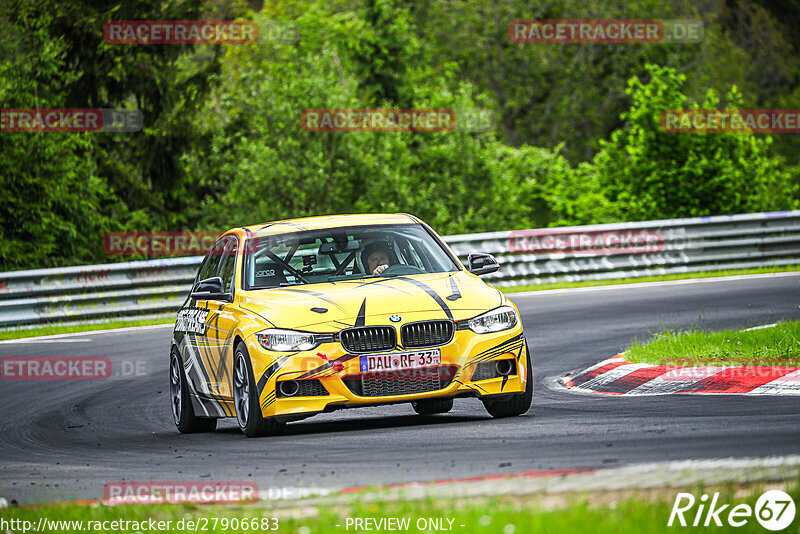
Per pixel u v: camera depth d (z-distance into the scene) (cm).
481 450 2484
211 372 3316
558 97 18125
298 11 15475
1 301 6544
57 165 9606
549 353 4600
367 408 3706
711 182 9600
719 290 6462
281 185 10650
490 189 11731
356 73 12812
